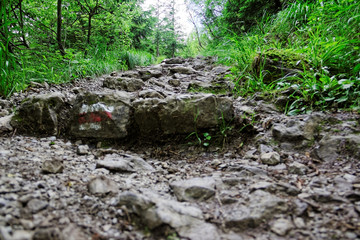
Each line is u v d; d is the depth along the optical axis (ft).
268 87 9.67
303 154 6.13
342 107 7.25
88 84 13.29
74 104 8.16
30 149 6.30
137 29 33.09
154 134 7.72
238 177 5.41
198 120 7.47
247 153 6.70
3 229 3.05
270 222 3.87
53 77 12.50
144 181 5.57
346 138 5.87
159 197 4.74
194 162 6.73
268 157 6.02
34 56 13.20
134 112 7.88
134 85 12.87
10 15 11.80
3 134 7.10
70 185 4.76
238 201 4.51
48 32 17.60
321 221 3.80
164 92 11.60
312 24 11.66
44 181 4.70
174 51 53.67
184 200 4.72
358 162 5.33
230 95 10.68
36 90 10.61
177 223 3.80
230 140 7.43
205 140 7.52
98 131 7.77
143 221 3.88
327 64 8.80
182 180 5.48
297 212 4.02
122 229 3.73
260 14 20.30
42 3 15.89
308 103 7.86
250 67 11.18
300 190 4.68
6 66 9.48
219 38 27.14
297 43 11.69
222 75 13.53
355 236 3.41
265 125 7.45
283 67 9.91
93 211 4.05
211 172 5.99
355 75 7.88
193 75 15.47
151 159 7.07
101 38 20.77
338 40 8.83
